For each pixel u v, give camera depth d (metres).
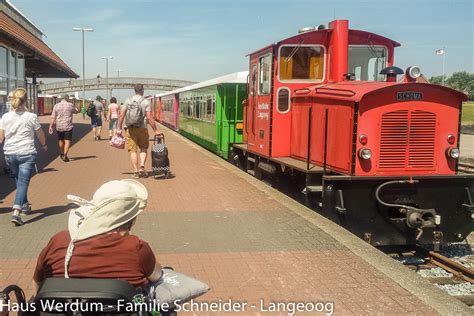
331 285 5.06
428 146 7.55
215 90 16.69
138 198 3.28
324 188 7.33
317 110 8.60
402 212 7.26
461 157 21.28
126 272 2.96
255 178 11.55
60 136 13.88
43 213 7.64
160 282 3.24
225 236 6.71
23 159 7.04
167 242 6.40
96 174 11.68
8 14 16.22
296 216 7.83
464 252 8.02
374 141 7.39
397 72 8.32
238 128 14.91
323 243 6.46
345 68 9.10
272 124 9.84
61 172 11.88
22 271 5.20
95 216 3.02
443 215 7.62
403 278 5.27
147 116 11.28
